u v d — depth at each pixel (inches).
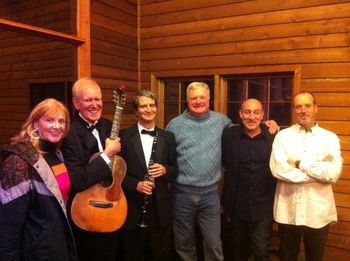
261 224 95.3
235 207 97.3
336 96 116.4
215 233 101.1
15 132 175.9
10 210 57.2
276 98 131.7
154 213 92.5
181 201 99.7
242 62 132.3
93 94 79.6
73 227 79.4
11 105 176.7
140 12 153.3
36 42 164.6
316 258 92.7
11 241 57.6
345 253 117.8
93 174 74.5
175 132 100.7
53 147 66.3
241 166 95.7
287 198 92.1
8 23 97.8
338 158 88.8
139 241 91.7
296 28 121.7
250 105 92.2
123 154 92.4
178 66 146.0
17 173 57.8
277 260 124.5
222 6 135.3
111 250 84.8
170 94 154.3
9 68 175.6
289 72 126.0
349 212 116.5
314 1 118.2
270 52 127.0
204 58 140.3
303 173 87.2
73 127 78.4
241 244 99.7
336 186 118.0
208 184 98.0
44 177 60.4
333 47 116.0
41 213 60.6
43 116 62.5
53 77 159.5
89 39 125.9
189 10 142.3
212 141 98.4
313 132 91.0
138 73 155.1
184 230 101.3
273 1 125.3
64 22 146.9
